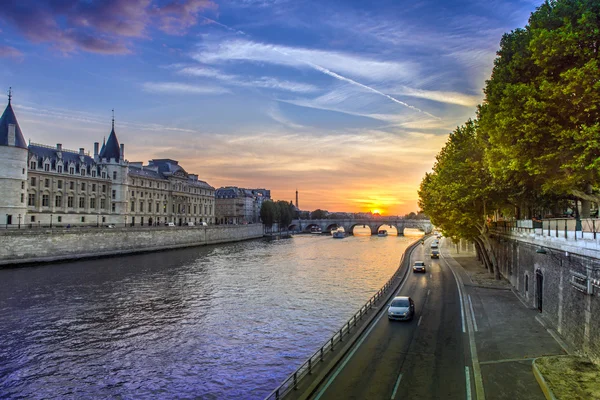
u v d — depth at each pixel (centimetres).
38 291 5119
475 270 6162
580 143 2111
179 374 2727
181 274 6744
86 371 2773
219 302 4725
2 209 8038
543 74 2383
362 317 3275
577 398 1684
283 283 5997
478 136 3841
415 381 2066
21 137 8462
